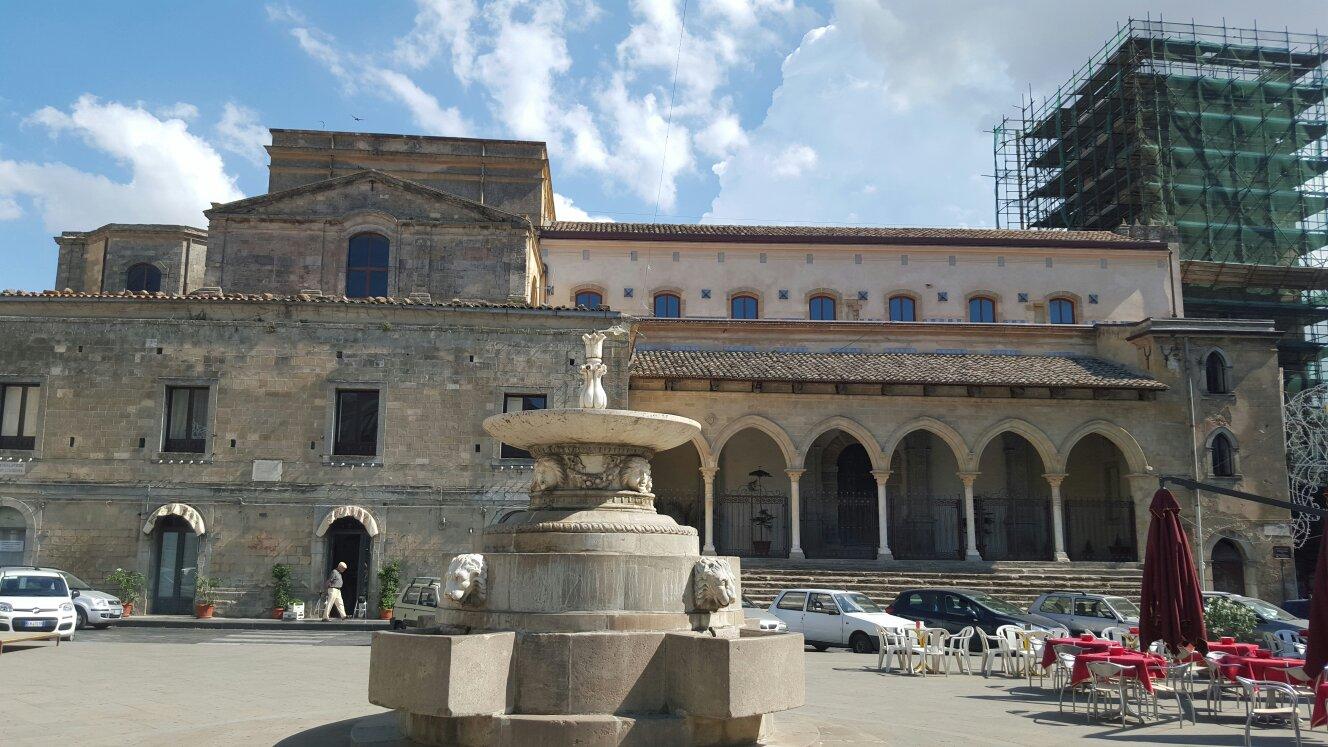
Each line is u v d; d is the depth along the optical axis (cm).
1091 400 3738
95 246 4353
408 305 3191
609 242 4256
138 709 1428
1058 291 4384
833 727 1284
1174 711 1611
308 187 3541
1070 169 6506
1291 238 5772
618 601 1089
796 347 4078
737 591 1205
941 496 4088
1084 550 4019
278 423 3134
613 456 1216
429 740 1038
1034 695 1761
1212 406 3734
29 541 3027
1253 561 3625
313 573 3055
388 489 3119
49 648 2298
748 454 4028
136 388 3127
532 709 1016
